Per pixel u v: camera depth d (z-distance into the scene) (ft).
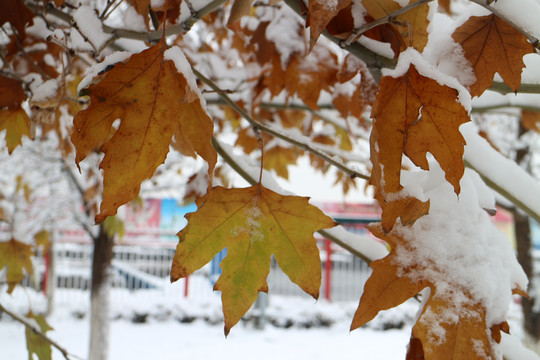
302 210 1.87
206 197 1.77
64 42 2.57
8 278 4.89
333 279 34.94
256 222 1.87
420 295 1.96
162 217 32.07
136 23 2.33
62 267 30.19
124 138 1.65
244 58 5.20
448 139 1.61
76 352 18.40
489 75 2.09
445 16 2.21
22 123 2.93
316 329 24.32
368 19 2.00
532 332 11.73
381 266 1.80
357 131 5.49
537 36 1.95
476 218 1.86
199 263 1.82
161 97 1.65
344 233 2.49
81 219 13.80
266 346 21.20
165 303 26.05
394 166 1.61
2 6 2.72
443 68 2.11
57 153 12.48
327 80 3.85
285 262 1.86
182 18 2.04
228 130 8.37
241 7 2.30
